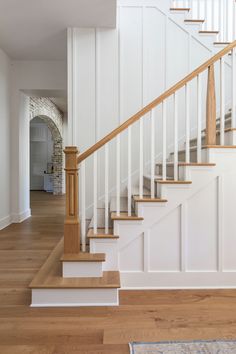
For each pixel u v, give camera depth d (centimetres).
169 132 397
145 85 397
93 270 240
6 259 329
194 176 258
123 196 388
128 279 259
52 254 312
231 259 263
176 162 261
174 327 194
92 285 224
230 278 262
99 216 343
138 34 397
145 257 259
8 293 245
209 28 437
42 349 171
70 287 222
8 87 504
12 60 516
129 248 259
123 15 396
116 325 196
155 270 260
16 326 195
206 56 402
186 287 260
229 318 206
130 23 396
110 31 393
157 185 276
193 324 198
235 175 260
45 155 1271
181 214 259
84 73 391
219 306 224
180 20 402
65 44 447
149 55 399
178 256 261
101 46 392
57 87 521
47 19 366
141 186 265
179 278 260
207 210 261
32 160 1270
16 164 524
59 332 188
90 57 391
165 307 222
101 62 392
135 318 205
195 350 169
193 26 402
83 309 218
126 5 396
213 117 262
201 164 257
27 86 520
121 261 259
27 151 584
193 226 261
